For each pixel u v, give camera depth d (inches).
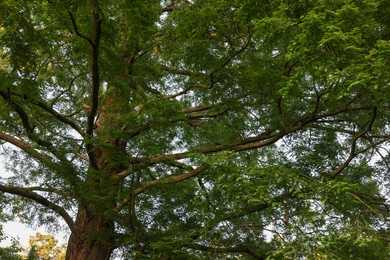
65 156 335.9
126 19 301.6
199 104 424.8
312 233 241.9
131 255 291.4
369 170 395.5
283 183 259.1
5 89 282.2
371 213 304.0
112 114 328.5
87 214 356.5
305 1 237.0
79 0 245.3
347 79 217.9
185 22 321.4
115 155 299.9
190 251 307.4
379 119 356.5
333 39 211.8
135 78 343.9
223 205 299.4
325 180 298.5
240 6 289.3
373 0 234.7
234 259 333.1
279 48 338.0
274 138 352.2
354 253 239.8
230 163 274.8
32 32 253.8
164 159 325.1
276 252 231.9
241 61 358.9
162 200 342.3
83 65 356.8
